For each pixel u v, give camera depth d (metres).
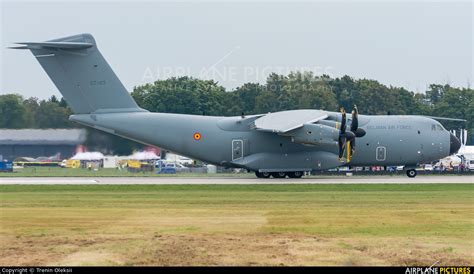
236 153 163.00
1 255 60.78
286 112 167.75
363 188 131.75
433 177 174.50
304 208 95.88
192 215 88.00
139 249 63.28
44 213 90.44
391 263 58.72
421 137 169.38
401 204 101.38
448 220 83.38
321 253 62.06
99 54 157.12
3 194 120.88
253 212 91.25
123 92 160.12
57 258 59.59
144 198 111.94
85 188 133.62
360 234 72.44
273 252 62.34
